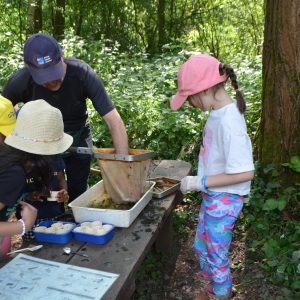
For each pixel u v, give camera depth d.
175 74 5.88
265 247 3.03
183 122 4.81
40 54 2.45
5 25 9.45
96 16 11.90
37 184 2.03
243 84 5.20
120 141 2.72
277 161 3.59
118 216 2.32
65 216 2.61
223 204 2.38
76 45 6.82
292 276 2.81
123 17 12.14
